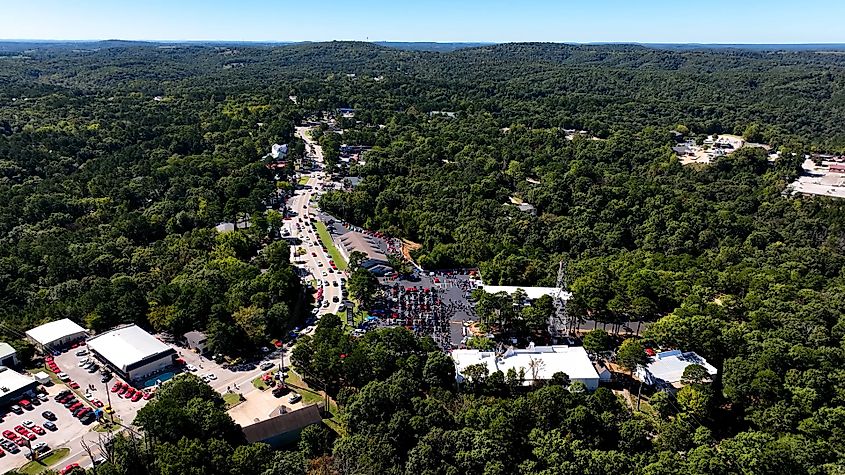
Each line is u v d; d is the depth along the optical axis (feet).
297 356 504.84
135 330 558.15
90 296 602.03
